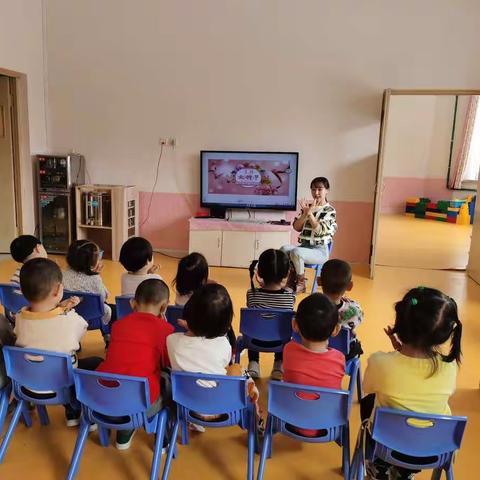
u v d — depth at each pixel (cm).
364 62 537
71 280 286
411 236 794
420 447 161
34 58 575
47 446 217
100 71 584
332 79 545
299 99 555
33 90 578
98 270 295
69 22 579
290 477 203
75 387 186
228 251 554
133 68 577
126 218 570
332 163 562
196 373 176
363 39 533
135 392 177
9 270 508
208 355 189
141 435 227
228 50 557
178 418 192
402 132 1052
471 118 998
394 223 938
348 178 562
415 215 1038
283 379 201
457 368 175
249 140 571
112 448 216
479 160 1013
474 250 537
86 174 609
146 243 285
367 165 556
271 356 315
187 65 567
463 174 1025
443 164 1048
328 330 189
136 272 286
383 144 508
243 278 510
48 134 607
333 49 539
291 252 427
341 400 173
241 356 312
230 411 184
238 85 562
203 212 585
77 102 595
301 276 406
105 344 310
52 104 600
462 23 515
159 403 192
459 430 158
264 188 572
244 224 546
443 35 520
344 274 247
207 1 550
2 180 573
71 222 588
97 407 182
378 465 176
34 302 200
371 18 528
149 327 202
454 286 505
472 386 287
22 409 220
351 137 554
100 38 577
